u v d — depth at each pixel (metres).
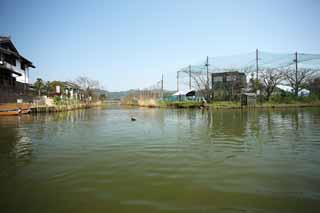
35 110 24.00
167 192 3.96
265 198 3.68
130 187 4.19
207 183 4.34
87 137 9.44
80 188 4.17
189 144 7.87
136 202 3.59
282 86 40.66
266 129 11.13
